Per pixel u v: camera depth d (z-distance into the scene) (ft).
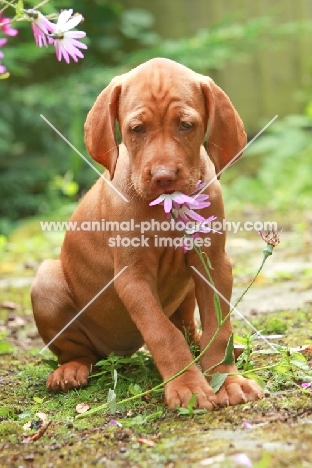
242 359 12.11
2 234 31.09
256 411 10.15
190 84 11.25
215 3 38.91
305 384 10.82
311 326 14.57
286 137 36.76
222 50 34.94
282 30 35.60
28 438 10.11
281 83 39.06
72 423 10.61
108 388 12.23
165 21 39.32
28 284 21.21
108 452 9.36
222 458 8.68
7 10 31.86
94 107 11.80
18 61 36.68
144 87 11.13
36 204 33.71
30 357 14.89
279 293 17.87
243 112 39.17
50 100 33.81
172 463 8.79
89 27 37.81
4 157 35.50
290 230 25.82
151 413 10.73
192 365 11.02
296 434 9.17
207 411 10.38
